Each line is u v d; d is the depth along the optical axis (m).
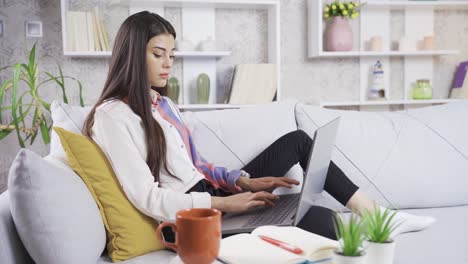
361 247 0.76
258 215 1.39
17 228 1.00
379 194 1.74
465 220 1.55
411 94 3.62
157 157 1.36
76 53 2.96
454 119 1.89
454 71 3.66
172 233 1.28
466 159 1.80
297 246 0.87
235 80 3.16
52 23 3.17
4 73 3.12
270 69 3.19
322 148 1.30
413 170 1.76
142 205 1.24
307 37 3.50
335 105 3.53
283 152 1.66
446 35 3.63
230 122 1.76
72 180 1.13
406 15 3.56
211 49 3.18
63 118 1.53
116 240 1.21
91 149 1.24
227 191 1.61
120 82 1.41
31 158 0.99
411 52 3.39
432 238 1.35
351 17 3.35
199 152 1.70
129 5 3.23
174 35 1.52
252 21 3.42
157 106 1.56
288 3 3.46
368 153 1.77
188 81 3.34
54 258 1.01
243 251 0.86
